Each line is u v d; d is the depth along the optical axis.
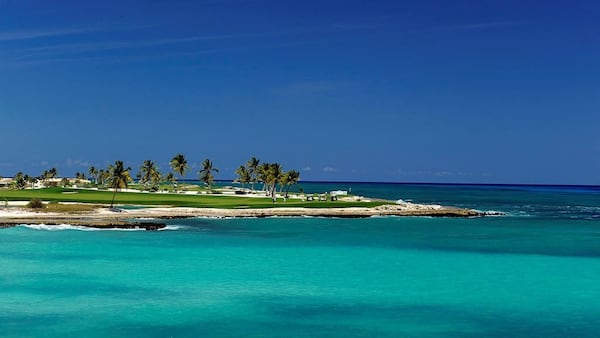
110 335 35.22
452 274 55.62
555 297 46.28
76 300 43.41
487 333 36.72
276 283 50.28
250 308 41.91
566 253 70.94
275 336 35.59
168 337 35.03
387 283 51.03
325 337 35.53
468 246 76.88
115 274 53.12
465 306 43.28
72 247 69.19
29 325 37.03
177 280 50.81
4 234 80.38
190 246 72.19
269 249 70.88
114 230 87.50
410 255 67.88
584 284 51.34
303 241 79.62
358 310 41.84
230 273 54.47
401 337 35.75
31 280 50.09
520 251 72.44
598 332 37.03
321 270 56.91
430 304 43.75
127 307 41.62
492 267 60.00
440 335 36.19
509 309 42.50
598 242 82.75
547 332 37.00
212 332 36.16
